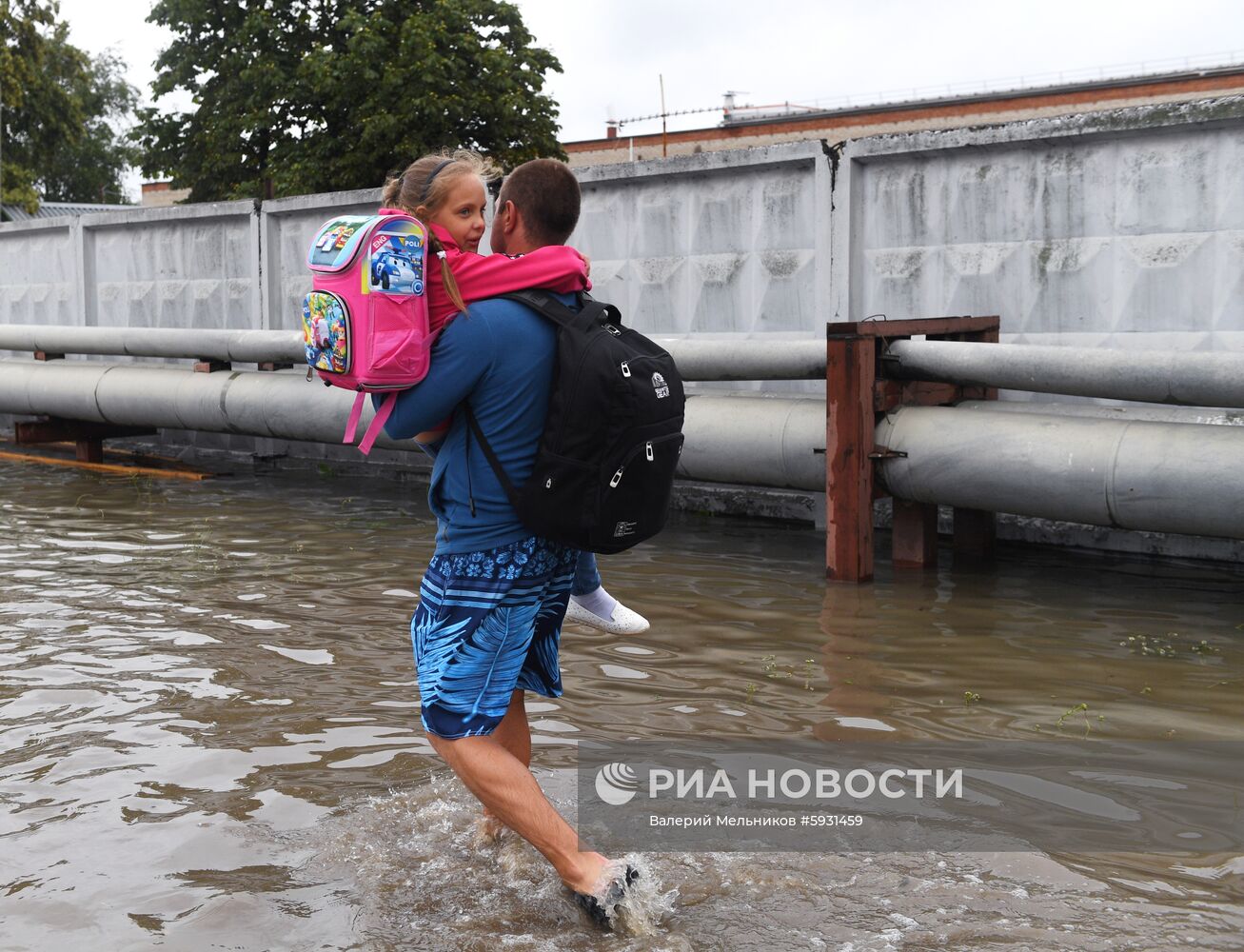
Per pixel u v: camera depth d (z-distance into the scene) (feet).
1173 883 8.86
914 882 8.96
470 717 8.74
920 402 19.94
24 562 21.11
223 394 29.40
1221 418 18.97
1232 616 16.78
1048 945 7.96
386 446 27.09
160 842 9.86
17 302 42.60
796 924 8.36
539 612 9.39
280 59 91.20
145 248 38.37
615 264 28.17
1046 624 16.42
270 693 13.75
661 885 8.97
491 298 8.48
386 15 90.07
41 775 11.30
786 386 25.45
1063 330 22.03
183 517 25.77
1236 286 20.04
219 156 92.32
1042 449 17.38
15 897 8.89
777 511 25.12
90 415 32.48
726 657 14.99
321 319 8.38
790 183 25.14
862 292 24.49
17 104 119.44
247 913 8.64
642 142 144.56
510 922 8.55
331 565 20.66
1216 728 12.24
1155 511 16.49
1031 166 22.06
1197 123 19.97
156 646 15.67
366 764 11.59
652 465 8.36
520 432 8.48
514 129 92.84
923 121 125.49
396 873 9.34
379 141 86.53
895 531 20.20
